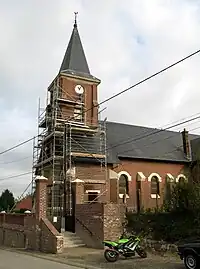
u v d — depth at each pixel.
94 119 35.53
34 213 22.36
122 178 34.72
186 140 40.47
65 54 39.56
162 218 19.33
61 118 33.72
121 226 21.03
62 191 29.92
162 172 37.12
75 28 40.81
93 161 32.06
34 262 15.77
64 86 35.31
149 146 38.97
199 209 17.42
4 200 69.75
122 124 40.97
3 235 27.81
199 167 23.47
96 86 37.12
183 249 12.79
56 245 18.86
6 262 15.97
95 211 21.27
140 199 34.47
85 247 21.02
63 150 31.50
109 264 14.64
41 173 33.72
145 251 16.95
